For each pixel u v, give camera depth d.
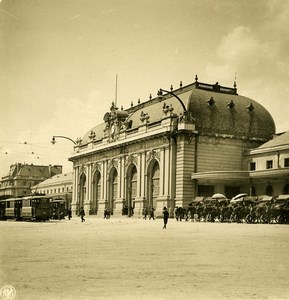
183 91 77.12
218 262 16.25
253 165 70.31
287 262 16.28
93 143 98.19
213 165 69.31
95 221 58.91
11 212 65.19
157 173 74.75
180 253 18.88
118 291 11.52
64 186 144.75
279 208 46.31
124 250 20.02
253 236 28.11
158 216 69.62
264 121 74.56
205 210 54.97
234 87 77.56
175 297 10.96
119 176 85.25
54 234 30.56
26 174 179.25
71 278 13.13
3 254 18.42
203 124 69.56
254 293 11.40
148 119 77.19
